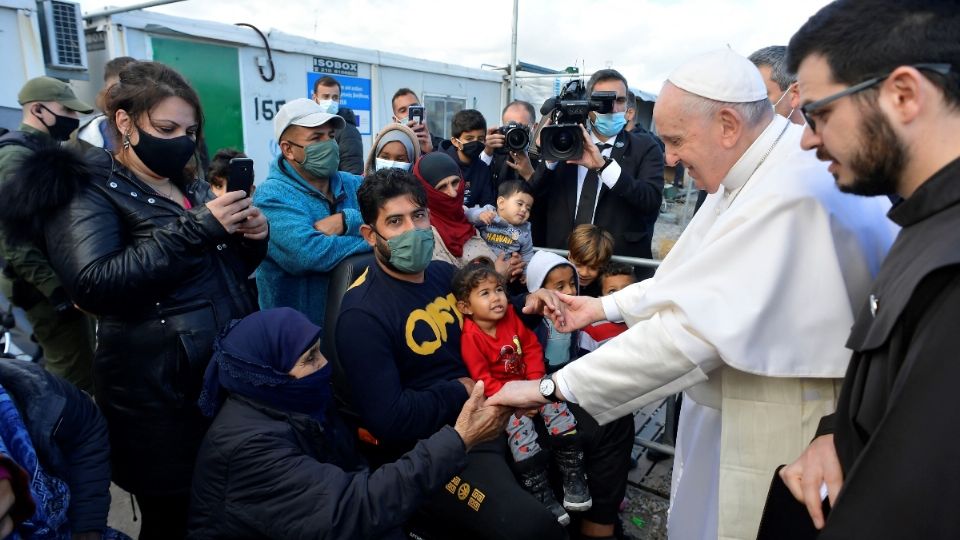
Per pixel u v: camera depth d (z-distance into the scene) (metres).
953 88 0.84
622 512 2.68
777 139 1.47
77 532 1.50
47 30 4.84
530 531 1.74
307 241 2.35
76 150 1.68
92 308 1.63
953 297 0.80
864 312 1.02
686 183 10.73
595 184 3.35
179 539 1.96
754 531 1.49
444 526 1.89
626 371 1.48
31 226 1.62
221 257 1.88
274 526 1.44
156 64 1.77
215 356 1.56
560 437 2.14
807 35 0.99
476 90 9.03
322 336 2.13
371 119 7.46
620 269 2.86
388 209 1.87
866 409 0.96
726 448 1.50
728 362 1.32
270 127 6.46
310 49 6.64
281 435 1.48
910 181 0.92
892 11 0.88
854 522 0.85
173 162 1.75
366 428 1.90
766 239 1.33
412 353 1.91
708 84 1.45
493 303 2.00
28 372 1.40
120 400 1.74
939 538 0.78
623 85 3.46
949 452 0.77
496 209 3.41
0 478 1.02
